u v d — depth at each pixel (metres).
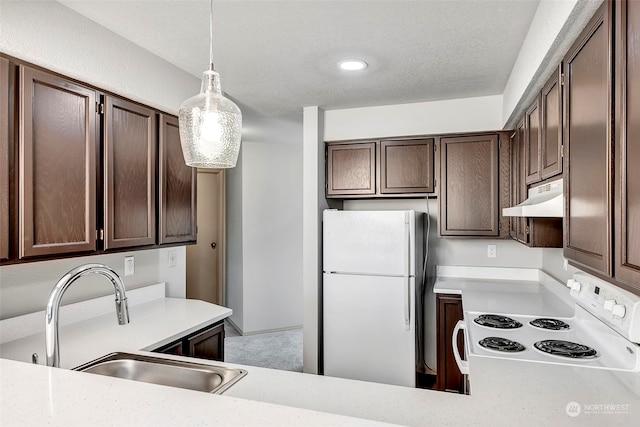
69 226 1.71
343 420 0.86
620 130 1.01
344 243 3.18
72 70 1.78
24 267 1.91
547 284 3.03
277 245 5.07
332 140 3.55
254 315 4.89
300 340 4.65
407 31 2.01
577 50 1.38
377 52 2.27
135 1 1.72
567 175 1.49
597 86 1.18
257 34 2.04
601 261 1.13
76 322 2.16
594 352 1.64
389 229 3.06
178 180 2.46
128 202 2.05
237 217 5.00
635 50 0.93
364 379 3.10
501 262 3.46
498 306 2.50
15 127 1.51
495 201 3.12
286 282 5.12
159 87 2.33
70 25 1.78
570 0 1.27
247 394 1.25
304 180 3.44
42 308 1.99
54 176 1.65
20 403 0.92
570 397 1.25
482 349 1.73
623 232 0.99
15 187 1.50
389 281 3.05
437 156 3.27
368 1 1.73
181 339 2.04
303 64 2.46
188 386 1.50
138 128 2.14
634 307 1.40
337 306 3.19
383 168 3.41
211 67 1.34
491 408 1.17
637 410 1.16
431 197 3.45
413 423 1.08
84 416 0.86
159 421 0.84
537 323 2.11
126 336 1.93
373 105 3.39
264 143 5.00
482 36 2.06
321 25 1.95
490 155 3.13
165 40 2.11
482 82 2.79
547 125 1.90
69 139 1.72
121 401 0.94
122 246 2.00
